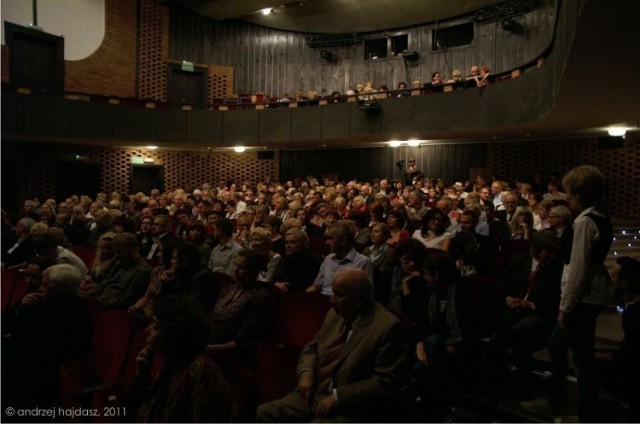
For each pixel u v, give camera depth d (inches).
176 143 578.2
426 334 126.2
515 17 551.5
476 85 435.8
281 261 187.2
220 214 286.7
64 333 122.7
